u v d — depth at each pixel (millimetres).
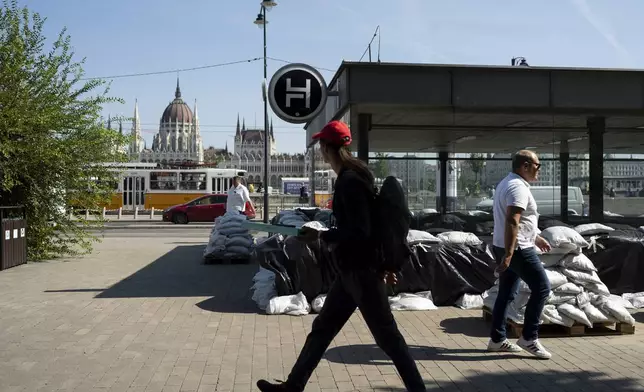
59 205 13258
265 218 26078
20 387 4766
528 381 4867
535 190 11266
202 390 4703
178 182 41406
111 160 13531
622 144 11344
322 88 10617
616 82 10508
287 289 7672
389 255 3820
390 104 10078
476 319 7090
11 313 7551
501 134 11234
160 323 7012
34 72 12758
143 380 4938
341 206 3812
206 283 10023
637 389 4672
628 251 8086
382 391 4648
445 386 4758
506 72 10297
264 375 5074
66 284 9859
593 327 6551
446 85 10203
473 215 11070
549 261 6492
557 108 10430
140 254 14594
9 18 12602
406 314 7379
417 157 10984
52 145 12391
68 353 5734
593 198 11328
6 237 11695
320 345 4051
